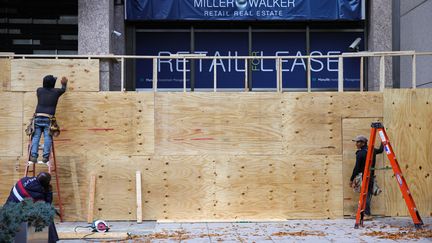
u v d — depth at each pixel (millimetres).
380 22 17469
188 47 17938
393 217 12938
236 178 12922
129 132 12906
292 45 17922
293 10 17719
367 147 12641
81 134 12836
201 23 17938
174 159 12898
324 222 12438
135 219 12773
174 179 12883
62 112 12820
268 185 12930
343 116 13070
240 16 17703
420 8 16109
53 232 9156
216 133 12984
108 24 16438
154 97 12984
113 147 12867
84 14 16406
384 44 17453
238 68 17766
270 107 13055
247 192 12914
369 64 17641
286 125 13039
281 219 12766
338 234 10859
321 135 13039
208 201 12875
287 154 12984
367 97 13094
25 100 12828
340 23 17984
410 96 13141
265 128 13016
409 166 13023
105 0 16438
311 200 12930
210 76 17750
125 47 17781
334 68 17781
